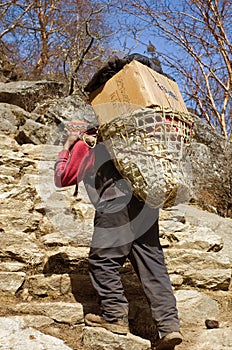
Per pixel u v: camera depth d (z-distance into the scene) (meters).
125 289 3.82
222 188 7.40
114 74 3.40
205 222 5.43
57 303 3.48
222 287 4.21
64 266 3.98
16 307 3.45
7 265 3.86
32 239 4.36
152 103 3.15
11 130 8.58
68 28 14.58
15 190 5.17
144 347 3.16
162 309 3.16
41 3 15.34
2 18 14.80
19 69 14.51
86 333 3.19
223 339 3.39
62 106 8.30
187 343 3.38
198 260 4.26
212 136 8.09
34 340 3.06
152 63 3.51
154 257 3.30
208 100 10.43
